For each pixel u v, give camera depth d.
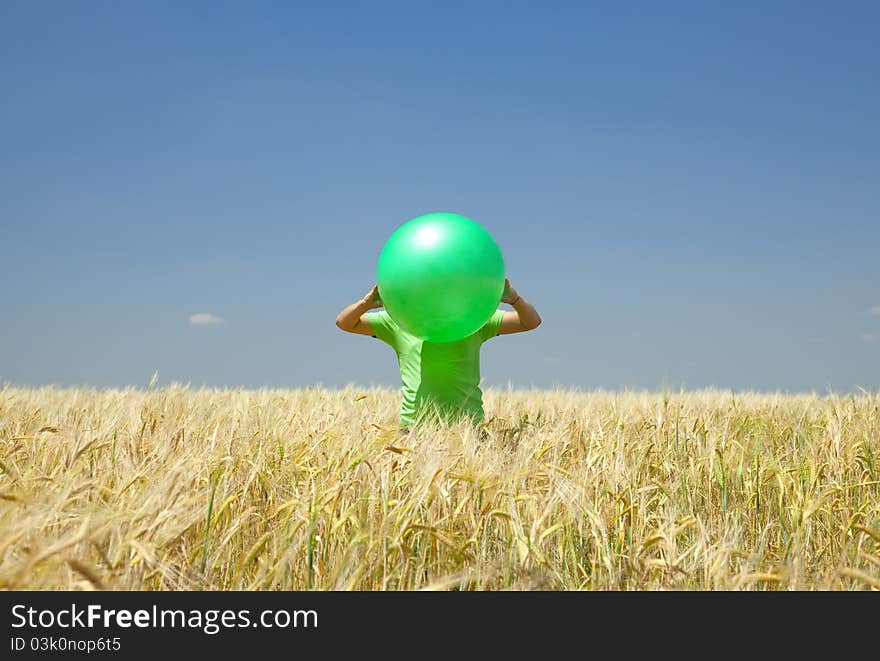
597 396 8.21
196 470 3.03
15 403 6.28
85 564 2.07
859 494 4.01
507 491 3.03
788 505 3.62
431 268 4.64
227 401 7.35
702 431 4.88
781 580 2.53
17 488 2.72
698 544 2.67
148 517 2.36
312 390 7.67
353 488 2.99
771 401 8.07
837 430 4.77
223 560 2.70
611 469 3.62
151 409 5.49
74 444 3.46
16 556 2.03
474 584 2.64
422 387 5.42
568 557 2.89
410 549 2.70
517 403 7.82
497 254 4.89
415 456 3.26
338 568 2.45
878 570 2.98
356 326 5.71
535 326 5.70
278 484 3.34
